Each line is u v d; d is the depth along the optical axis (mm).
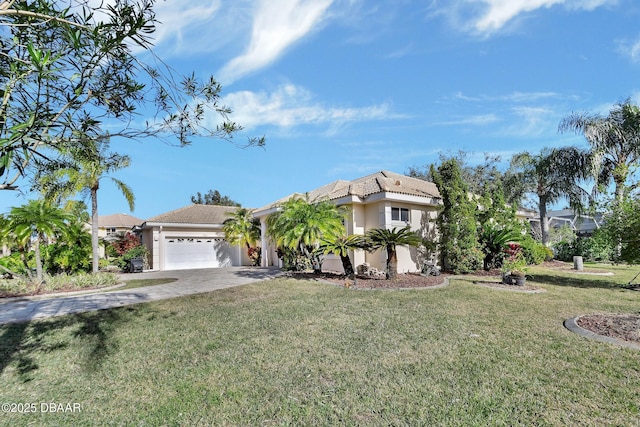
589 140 20297
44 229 13453
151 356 5523
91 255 17719
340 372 4668
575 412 3529
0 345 6305
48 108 2674
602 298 9492
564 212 39281
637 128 19500
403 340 5926
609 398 3793
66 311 9297
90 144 3275
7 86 2391
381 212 15562
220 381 4500
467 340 5840
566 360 4883
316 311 8266
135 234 29000
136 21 2541
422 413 3582
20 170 2490
